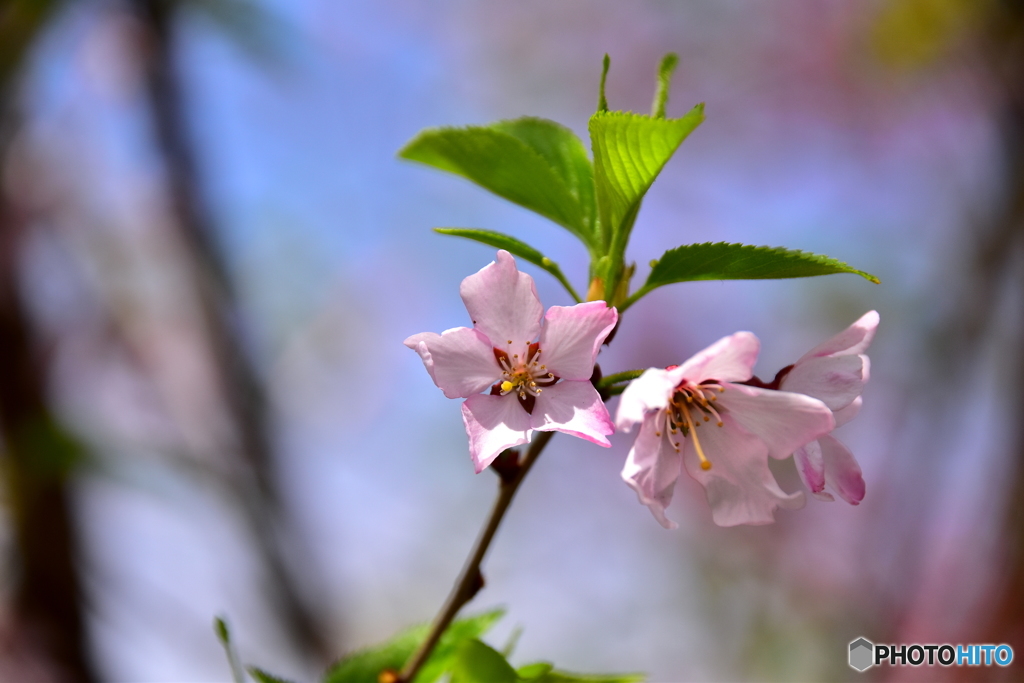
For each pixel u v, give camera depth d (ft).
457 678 5.58
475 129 6.33
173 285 17.95
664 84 6.21
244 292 19.53
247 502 17.16
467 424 5.65
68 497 14.17
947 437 18.16
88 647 14.38
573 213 6.51
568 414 5.70
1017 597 16.01
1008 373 17.03
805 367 6.16
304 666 17.72
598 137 5.47
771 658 21.47
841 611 20.40
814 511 21.93
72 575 14.12
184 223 17.38
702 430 6.04
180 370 17.90
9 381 13.94
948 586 17.57
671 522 5.58
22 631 13.74
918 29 19.52
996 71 18.01
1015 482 16.40
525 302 5.79
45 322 15.25
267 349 22.25
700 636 22.89
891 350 20.57
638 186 5.78
